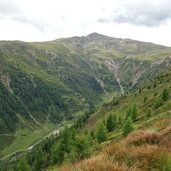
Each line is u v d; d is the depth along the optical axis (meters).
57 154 85.31
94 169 9.02
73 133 93.25
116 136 83.50
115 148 11.31
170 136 15.03
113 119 119.94
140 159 10.69
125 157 10.81
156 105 104.81
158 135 15.16
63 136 89.12
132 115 106.69
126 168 9.05
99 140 88.38
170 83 196.75
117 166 9.03
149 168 10.21
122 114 189.25
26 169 81.88
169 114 59.03
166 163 10.14
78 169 9.34
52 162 85.50
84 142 73.25
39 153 104.75
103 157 9.95
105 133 89.56
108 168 8.93
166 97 105.44
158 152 10.78
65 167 9.99
